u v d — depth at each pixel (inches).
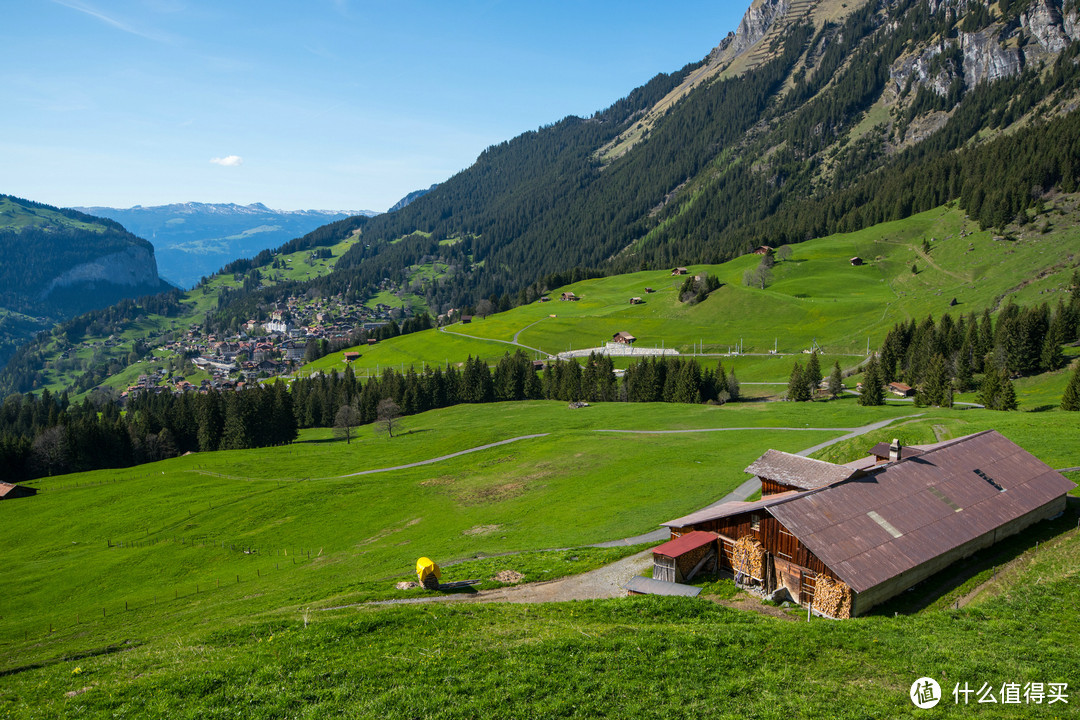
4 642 2118.6
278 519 3393.2
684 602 1400.1
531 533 2495.1
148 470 5039.4
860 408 4510.3
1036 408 3914.9
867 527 1486.2
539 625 1273.4
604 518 2532.0
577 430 4741.6
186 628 1772.9
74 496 4197.8
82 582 2778.1
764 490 1955.0
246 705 949.8
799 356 7185.0
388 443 5315.0
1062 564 1453.0
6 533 3560.5
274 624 1412.4
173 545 3139.8
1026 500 1739.7
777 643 1125.7
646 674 1021.2
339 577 2308.1
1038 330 4918.8
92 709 962.7
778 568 1521.9
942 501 1648.6
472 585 1774.1
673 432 4325.8
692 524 1724.9
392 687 988.6
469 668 1049.5
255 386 6363.2
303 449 5408.5
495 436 4877.0
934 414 3956.7
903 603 1378.0
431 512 3189.0
